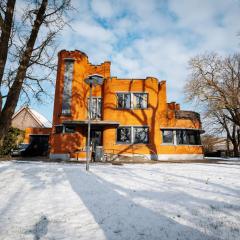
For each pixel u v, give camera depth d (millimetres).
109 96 28000
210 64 31406
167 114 28781
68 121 23984
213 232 4797
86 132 26766
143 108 27891
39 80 10078
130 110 27812
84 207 6645
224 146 59938
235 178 11250
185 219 5574
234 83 31047
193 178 11234
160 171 13734
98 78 14680
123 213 6094
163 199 7336
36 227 5301
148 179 10859
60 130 26359
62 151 25297
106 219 5707
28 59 7781
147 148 26859
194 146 28672
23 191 8391
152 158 26656
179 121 28641
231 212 6008
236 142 44125
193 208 6402
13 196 7750
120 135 27188
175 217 5727
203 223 5293
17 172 12102
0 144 7238
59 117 26406
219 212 6023
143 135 27375
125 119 27547
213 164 19656
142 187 9102
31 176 11086
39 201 7242
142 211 6219
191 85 31156
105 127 26625
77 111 26859
